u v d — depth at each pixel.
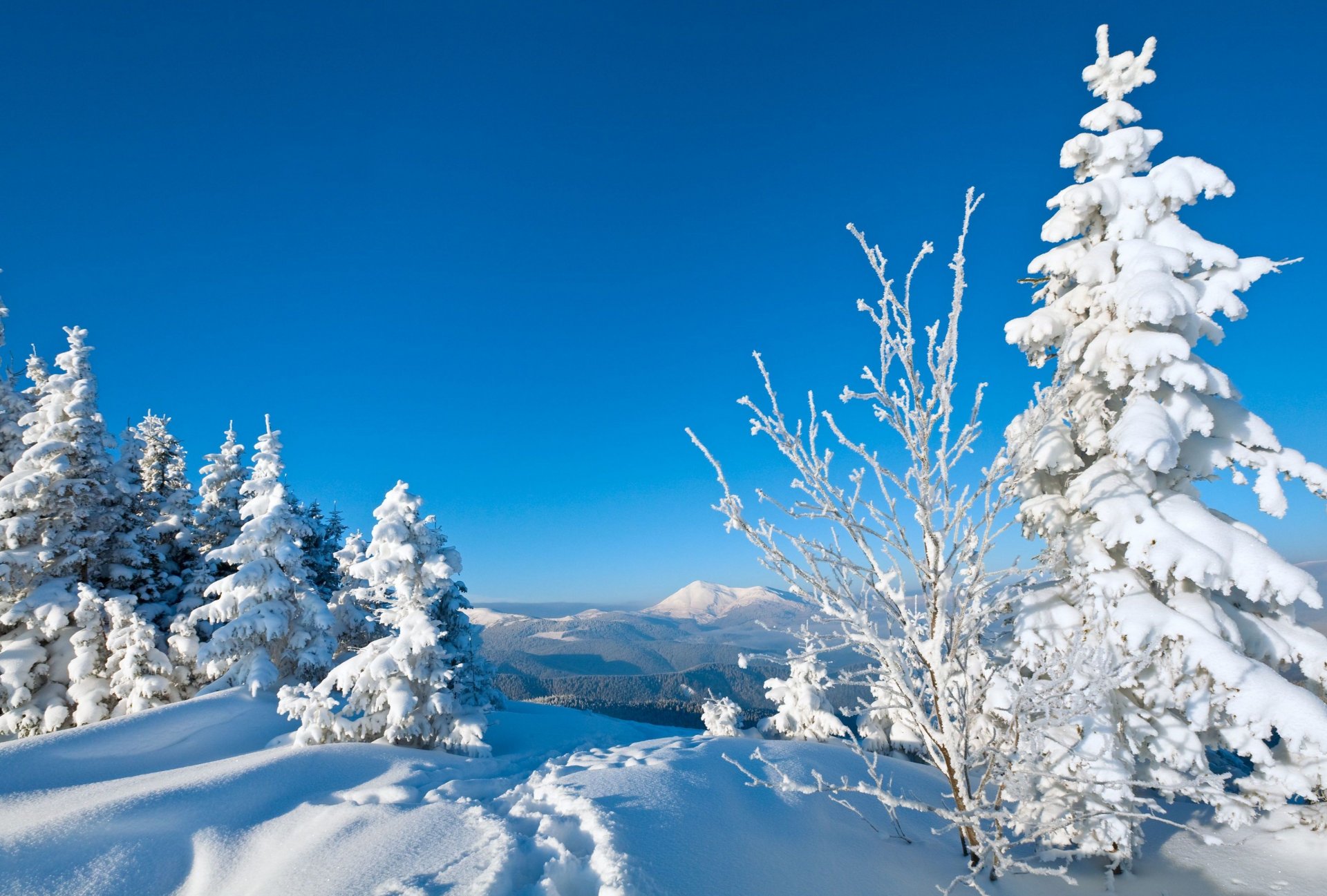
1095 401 8.65
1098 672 5.07
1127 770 6.52
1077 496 8.10
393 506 14.17
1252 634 7.79
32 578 19.70
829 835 5.90
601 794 5.98
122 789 9.15
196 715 14.46
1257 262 7.94
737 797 6.32
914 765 9.23
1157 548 7.29
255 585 18.22
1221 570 7.08
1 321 23.69
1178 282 7.89
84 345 22.16
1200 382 7.50
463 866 4.79
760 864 5.05
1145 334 7.89
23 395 24.08
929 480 5.12
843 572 5.32
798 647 6.01
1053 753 6.41
